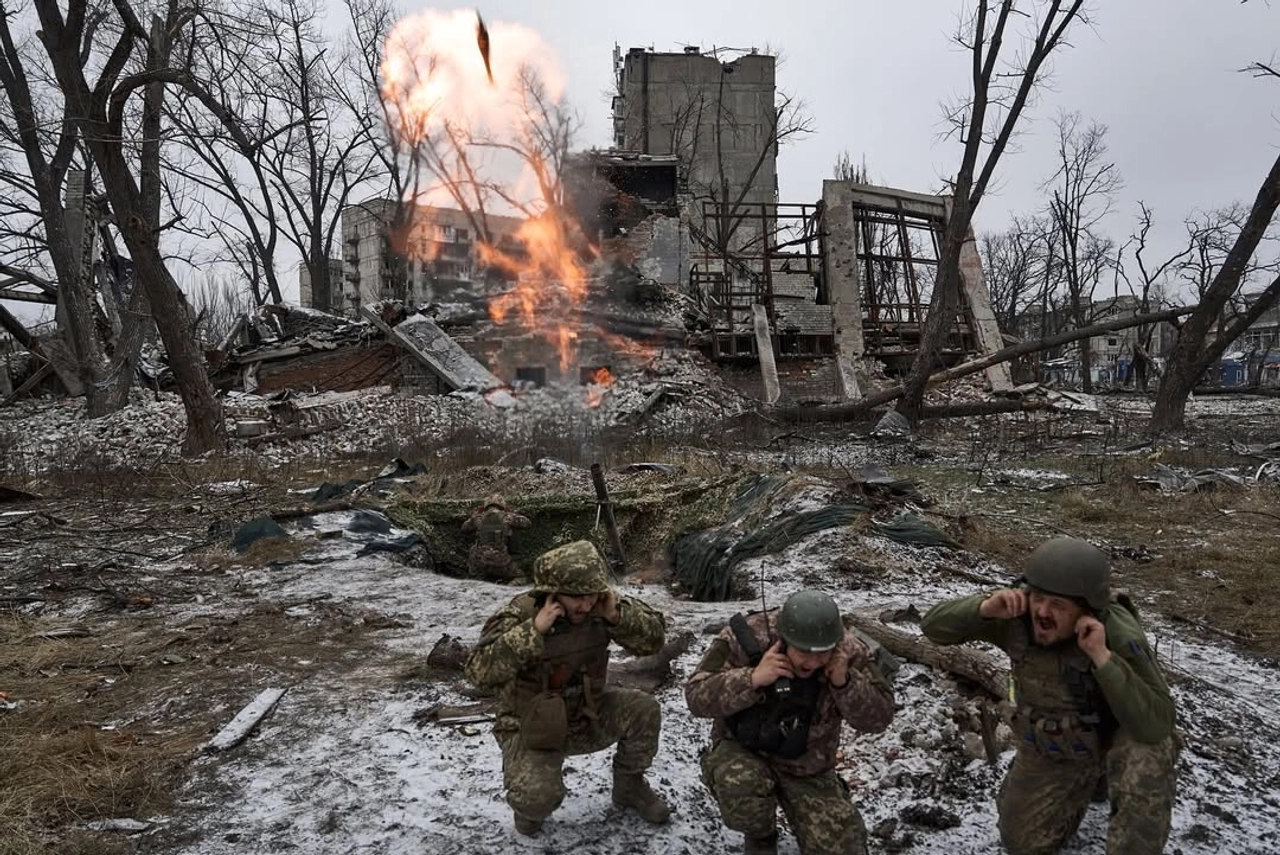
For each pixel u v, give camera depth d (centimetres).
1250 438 1909
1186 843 345
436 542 992
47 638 650
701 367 2625
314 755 441
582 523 981
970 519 957
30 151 2398
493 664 323
